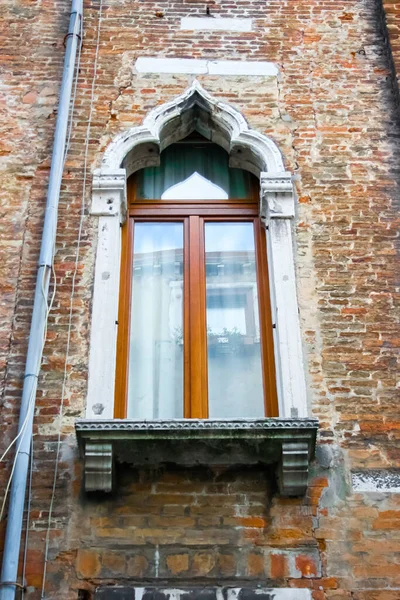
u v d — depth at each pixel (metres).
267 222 6.64
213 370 6.14
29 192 6.68
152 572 4.98
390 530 5.18
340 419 5.62
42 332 5.75
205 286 6.52
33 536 5.07
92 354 5.82
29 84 7.36
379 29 7.93
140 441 5.16
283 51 7.70
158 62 7.52
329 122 7.20
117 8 7.91
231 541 5.11
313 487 5.34
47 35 7.73
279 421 5.19
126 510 5.20
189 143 7.42
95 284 6.14
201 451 5.26
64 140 6.80
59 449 5.41
